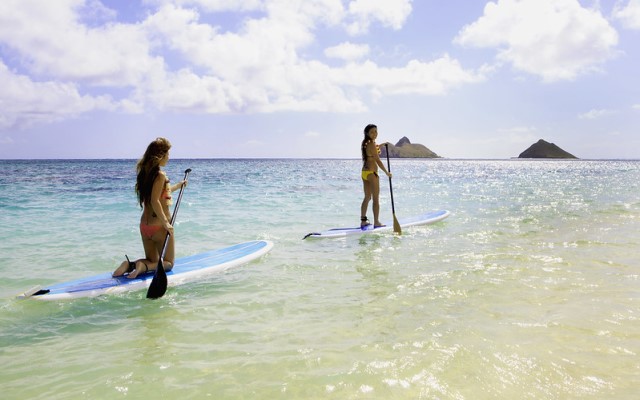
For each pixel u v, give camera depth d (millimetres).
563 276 5352
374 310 4277
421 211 12961
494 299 4512
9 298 4938
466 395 2662
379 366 3061
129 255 7094
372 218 11578
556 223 10008
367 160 9422
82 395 2791
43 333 3914
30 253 7129
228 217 11461
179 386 2875
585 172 55406
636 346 3314
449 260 6359
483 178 37719
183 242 8211
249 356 3301
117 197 16766
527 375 2895
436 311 4188
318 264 6324
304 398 2668
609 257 6395
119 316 4344
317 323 3971
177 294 5035
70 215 11648
